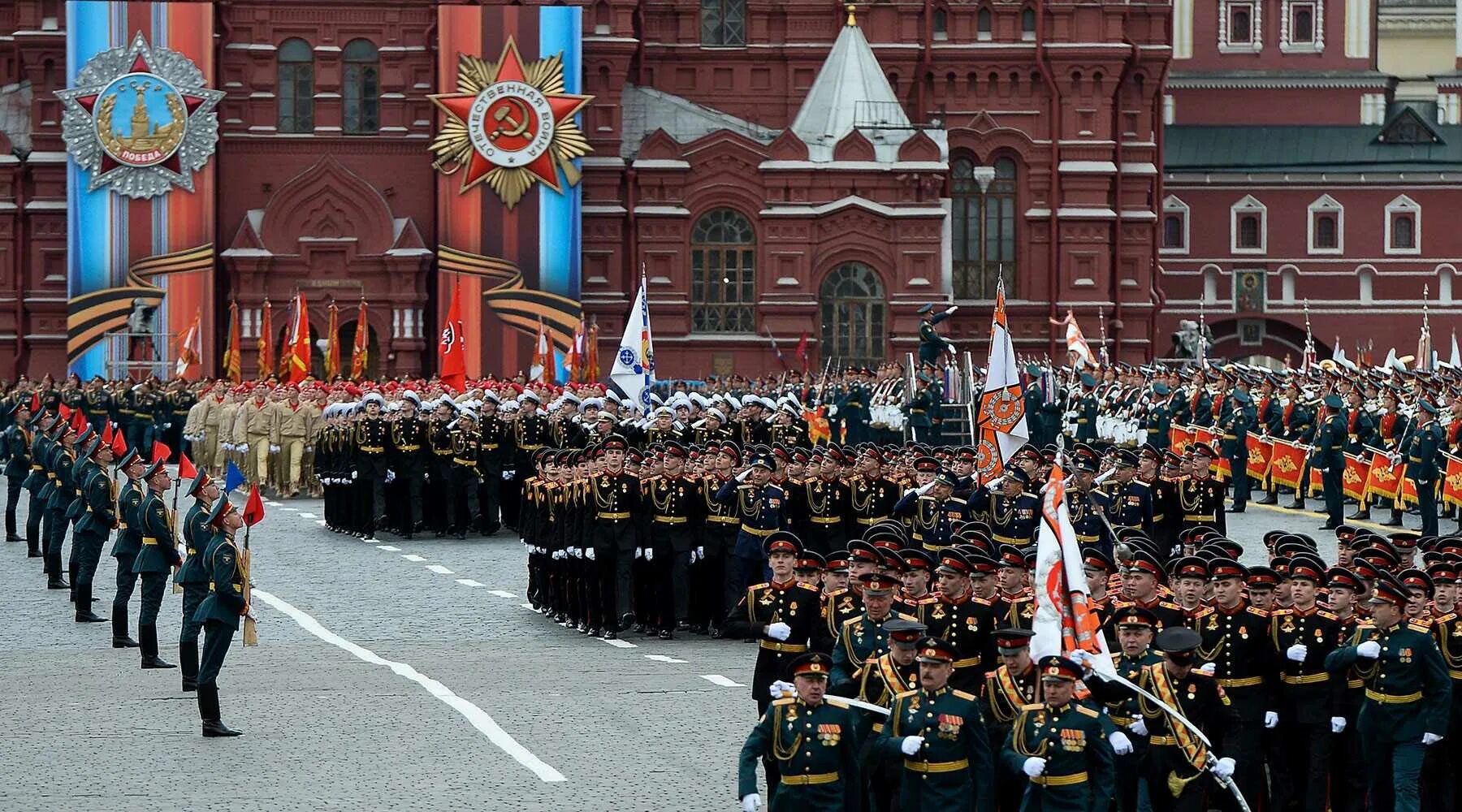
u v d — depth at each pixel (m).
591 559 82.06
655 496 81.69
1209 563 53.16
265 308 195.62
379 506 119.19
